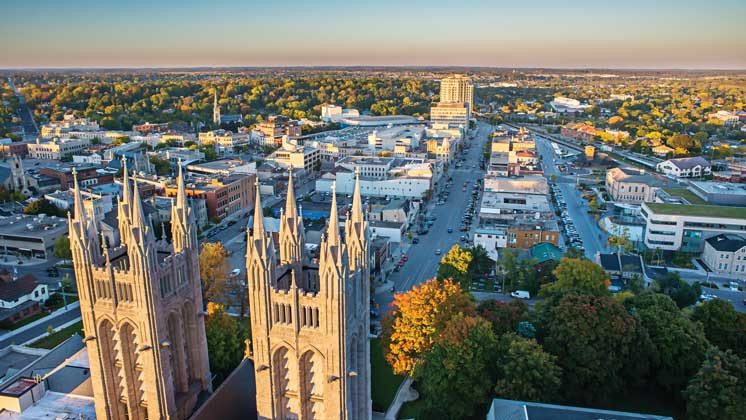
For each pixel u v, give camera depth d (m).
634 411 106.31
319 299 56.41
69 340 107.50
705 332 119.06
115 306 65.19
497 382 98.75
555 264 162.50
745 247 177.38
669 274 157.25
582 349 102.56
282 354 60.56
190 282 72.75
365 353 65.06
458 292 116.00
